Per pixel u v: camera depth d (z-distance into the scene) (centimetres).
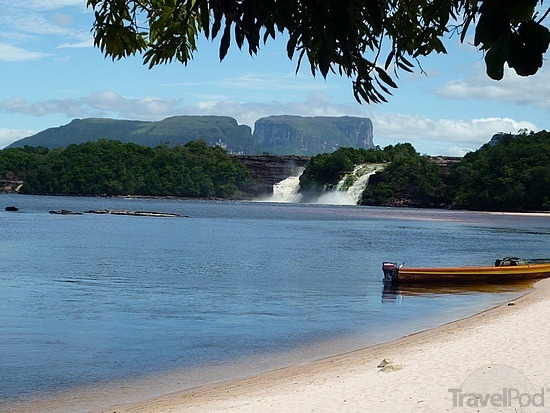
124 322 2636
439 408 1227
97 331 2448
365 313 2902
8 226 8938
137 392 1627
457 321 2486
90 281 3916
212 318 2752
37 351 2108
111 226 9450
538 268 4091
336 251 6309
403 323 2639
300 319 2744
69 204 17662
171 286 3762
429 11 330
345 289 3722
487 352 1733
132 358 2022
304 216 14138
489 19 264
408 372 1548
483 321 2378
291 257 5653
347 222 12056
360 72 312
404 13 344
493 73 266
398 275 3894
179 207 17838
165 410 1420
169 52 423
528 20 261
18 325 2542
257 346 2198
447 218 14675
